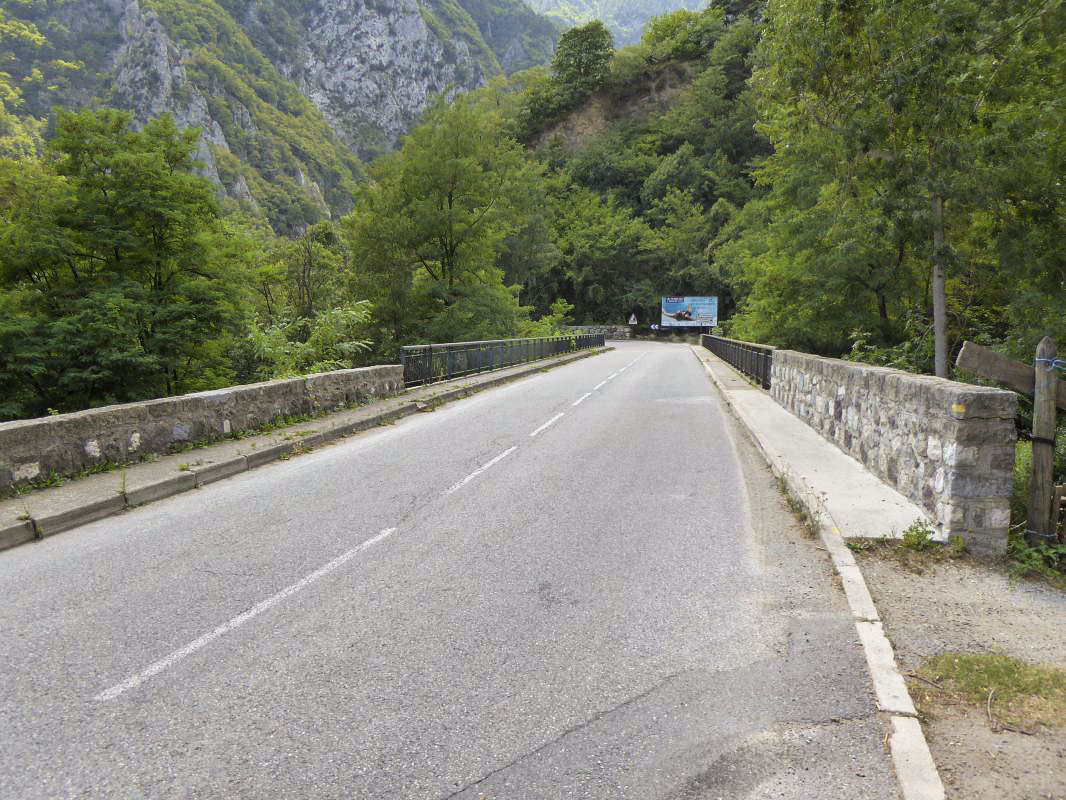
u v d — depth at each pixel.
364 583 4.90
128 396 18.58
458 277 37.97
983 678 3.49
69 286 19.52
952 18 10.91
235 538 5.96
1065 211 12.77
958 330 18.31
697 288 78.69
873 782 2.73
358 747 2.96
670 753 2.93
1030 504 5.58
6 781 2.73
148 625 4.20
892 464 7.31
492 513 6.77
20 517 6.10
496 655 3.82
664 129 100.81
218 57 177.25
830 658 3.77
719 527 6.33
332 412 13.20
